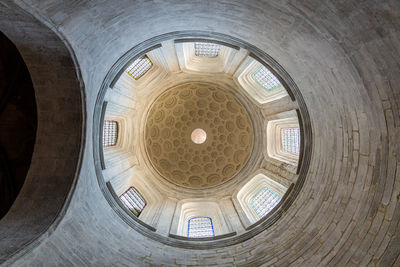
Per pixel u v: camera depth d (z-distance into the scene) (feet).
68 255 22.39
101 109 26.40
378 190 18.34
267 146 46.65
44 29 15.90
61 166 22.04
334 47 18.15
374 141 18.61
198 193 50.62
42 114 21.29
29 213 21.12
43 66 19.20
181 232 38.37
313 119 27.30
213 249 30.25
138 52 27.55
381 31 14.14
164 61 41.04
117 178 37.88
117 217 30.19
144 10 20.77
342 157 22.72
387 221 17.24
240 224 35.68
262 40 24.56
